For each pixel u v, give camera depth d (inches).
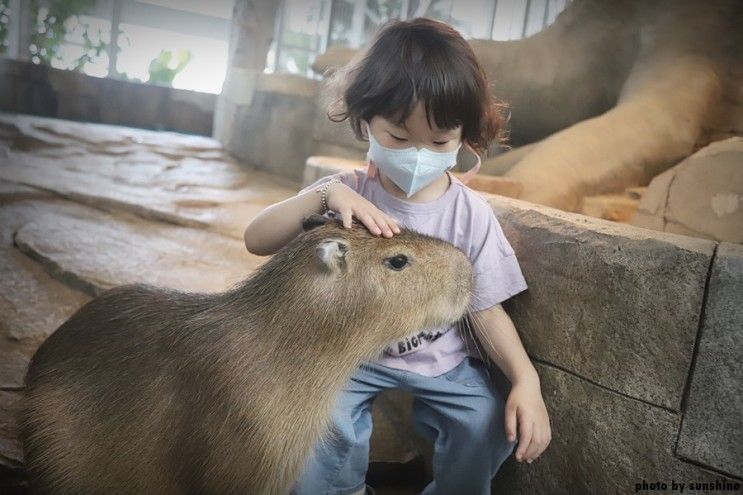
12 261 58.6
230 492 29.0
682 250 27.0
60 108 140.6
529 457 30.6
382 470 40.5
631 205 60.7
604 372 30.0
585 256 30.5
